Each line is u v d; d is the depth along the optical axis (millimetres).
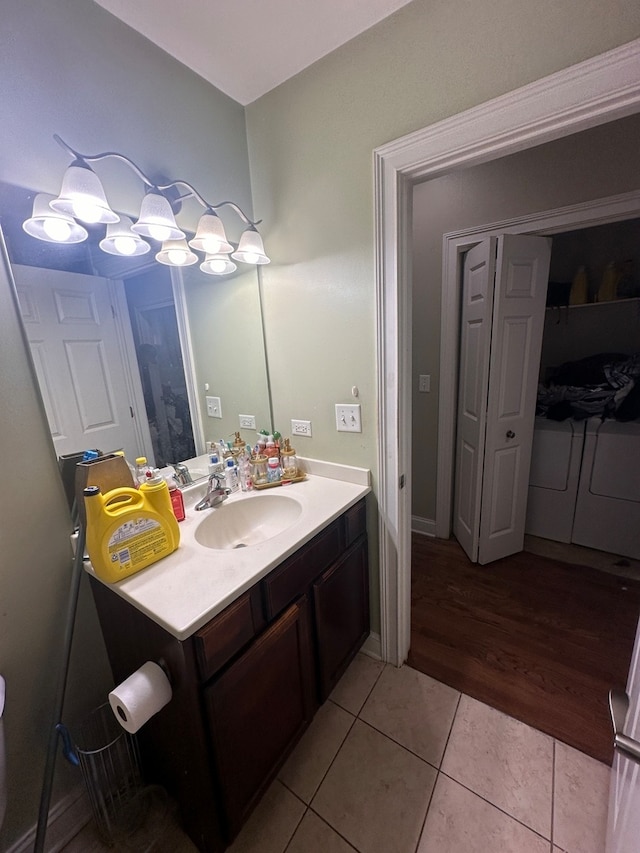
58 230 1000
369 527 1532
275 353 1631
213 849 959
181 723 904
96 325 1132
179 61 1229
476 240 2080
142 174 1044
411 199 1234
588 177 1785
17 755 997
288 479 1534
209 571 983
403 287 1268
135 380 1249
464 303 2195
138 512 979
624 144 1700
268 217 1508
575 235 2705
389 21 1087
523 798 1103
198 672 851
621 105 859
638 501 2143
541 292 1980
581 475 2285
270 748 1074
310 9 1054
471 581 2098
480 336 1985
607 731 1281
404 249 1241
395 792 1136
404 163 1138
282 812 1102
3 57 864
